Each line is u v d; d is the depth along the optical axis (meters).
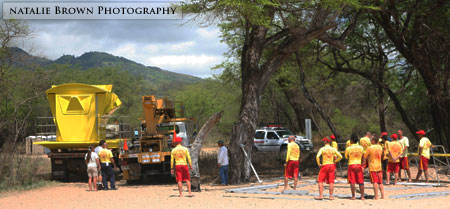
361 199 10.84
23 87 29.75
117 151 19.42
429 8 18.34
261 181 15.93
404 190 12.62
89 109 18.88
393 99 23.59
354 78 34.44
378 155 10.91
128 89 52.03
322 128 34.66
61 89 18.92
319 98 35.06
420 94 25.97
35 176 18.39
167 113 19.59
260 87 16.89
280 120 41.16
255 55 16.92
